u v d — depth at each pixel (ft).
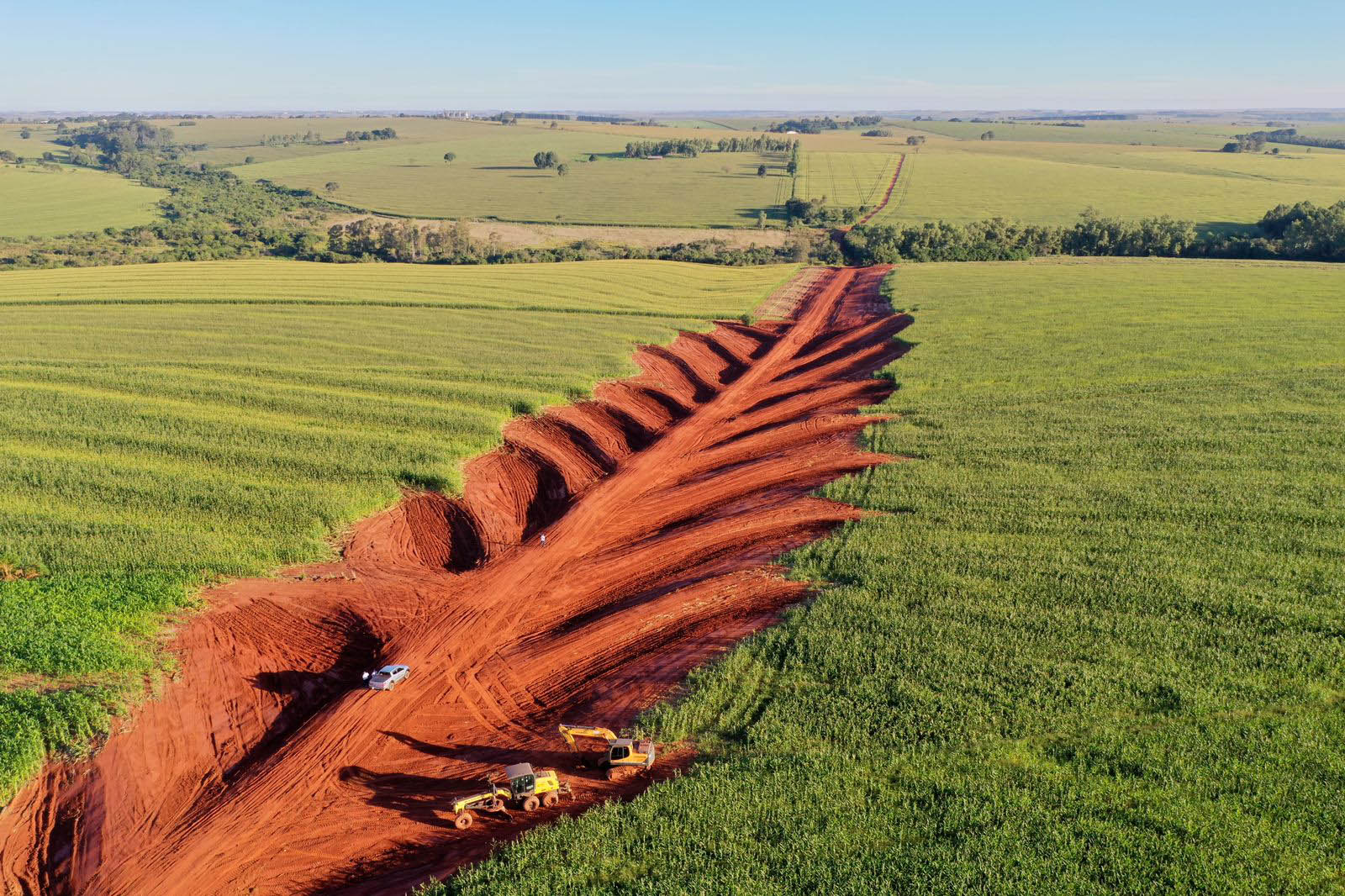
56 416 161.48
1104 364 201.77
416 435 157.17
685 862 63.21
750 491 139.23
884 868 61.87
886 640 90.48
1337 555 107.55
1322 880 60.23
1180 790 69.00
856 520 122.21
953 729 77.05
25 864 67.62
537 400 175.52
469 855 67.26
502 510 135.13
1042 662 86.17
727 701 83.05
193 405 170.81
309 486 134.82
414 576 113.29
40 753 77.30
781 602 101.50
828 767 72.54
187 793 75.56
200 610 101.35
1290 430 153.17
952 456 147.23
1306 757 72.08
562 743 79.87
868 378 201.05
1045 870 61.62
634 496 139.95
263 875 66.13
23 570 108.68
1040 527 117.29
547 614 104.06
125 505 126.72
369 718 84.43
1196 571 104.01
